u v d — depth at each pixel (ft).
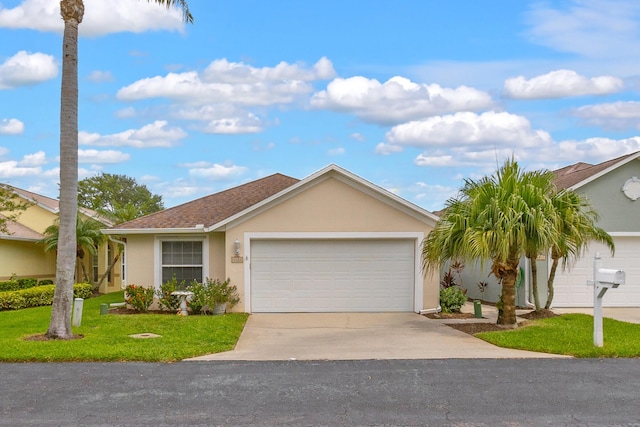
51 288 69.31
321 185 54.65
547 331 40.63
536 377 28.37
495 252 41.01
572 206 45.19
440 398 24.98
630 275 58.75
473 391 25.99
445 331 43.52
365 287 54.95
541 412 23.16
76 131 39.99
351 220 54.39
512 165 44.70
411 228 54.65
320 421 22.24
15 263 76.33
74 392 25.99
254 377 28.60
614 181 58.85
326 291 54.85
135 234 57.41
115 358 32.53
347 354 34.60
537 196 41.98
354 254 55.06
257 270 54.75
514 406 23.90
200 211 60.85
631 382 27.45
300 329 45.03
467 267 71.77
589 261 58.54
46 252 84.12
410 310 54.95
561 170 74.13
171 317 49.80
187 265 57.57
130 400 24.82
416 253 54.85
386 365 31.19
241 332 43.52
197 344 36.99
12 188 68.80
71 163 39.58
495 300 63.77
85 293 75.25
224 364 31.63
